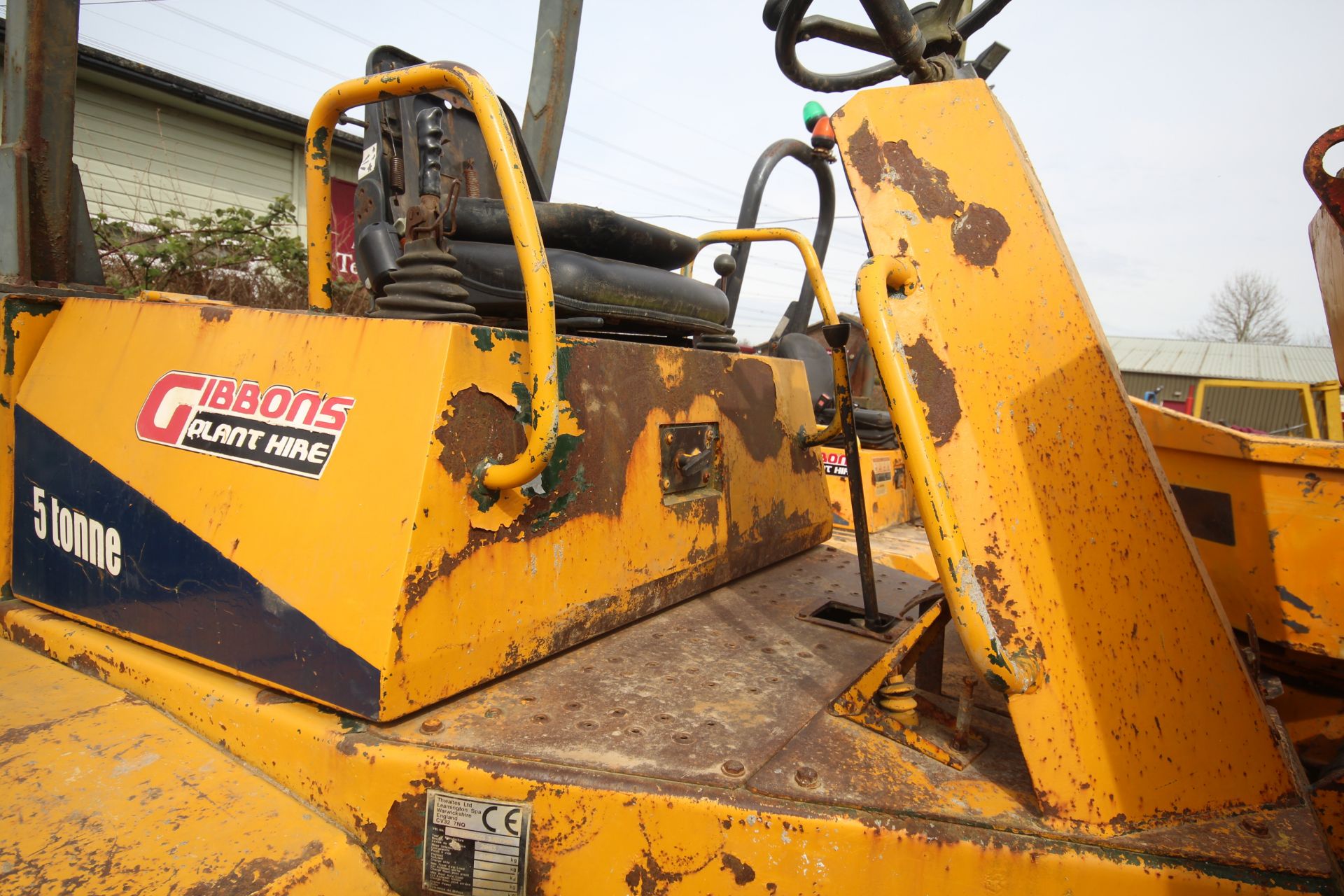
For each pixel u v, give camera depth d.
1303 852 0.94
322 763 1.15
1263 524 2.05
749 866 1.00
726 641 1.60
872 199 1.17
